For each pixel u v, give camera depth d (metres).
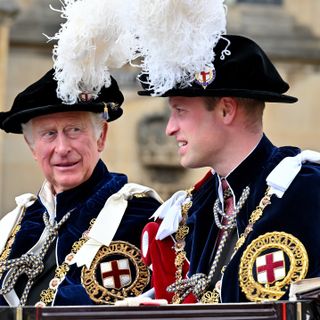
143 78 18.09
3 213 60.78
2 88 61.12
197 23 17.34
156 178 62.16
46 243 20.16
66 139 19.94
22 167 60.69
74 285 19.69
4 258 20.34
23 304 19.86
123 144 61.97
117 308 15.65
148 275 19.81
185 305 15.66
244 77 17.36
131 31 18.28
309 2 66.00
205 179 18.69
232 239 17.50
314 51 65.50
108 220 19.98
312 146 64.75
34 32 61.78
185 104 17.50
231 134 17.48
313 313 15.63
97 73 19.72
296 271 16.59
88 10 19.41
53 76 20.02
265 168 17.44
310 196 16.94
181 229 18.42
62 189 20.25
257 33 65.56
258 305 15.64
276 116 64.38
